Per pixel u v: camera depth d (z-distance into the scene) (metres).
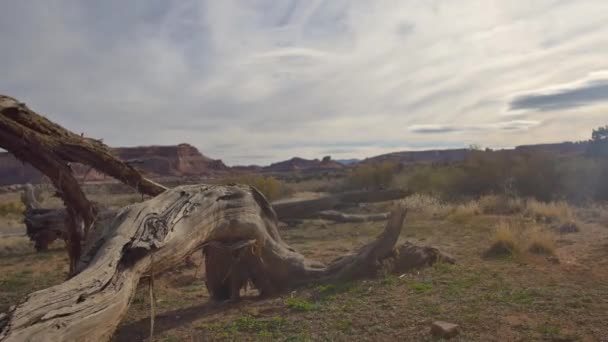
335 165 141.88
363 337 5.33
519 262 8.95
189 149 126.00
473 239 12.16
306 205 18.62
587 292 6.64
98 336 4.09
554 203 18.66
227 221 7.52
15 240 16.23
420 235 13.39
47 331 3.50
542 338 4.96
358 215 18.95
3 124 6.45
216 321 6.51
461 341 4.99
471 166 25.39
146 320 6.91
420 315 5.94
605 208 17.62
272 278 8.37
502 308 6.02
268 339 5.49
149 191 8.30
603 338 4.87
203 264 11.10
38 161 7.06
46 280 10.18
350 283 7.95
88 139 7.68
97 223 7.79
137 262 5.32
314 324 5.90
